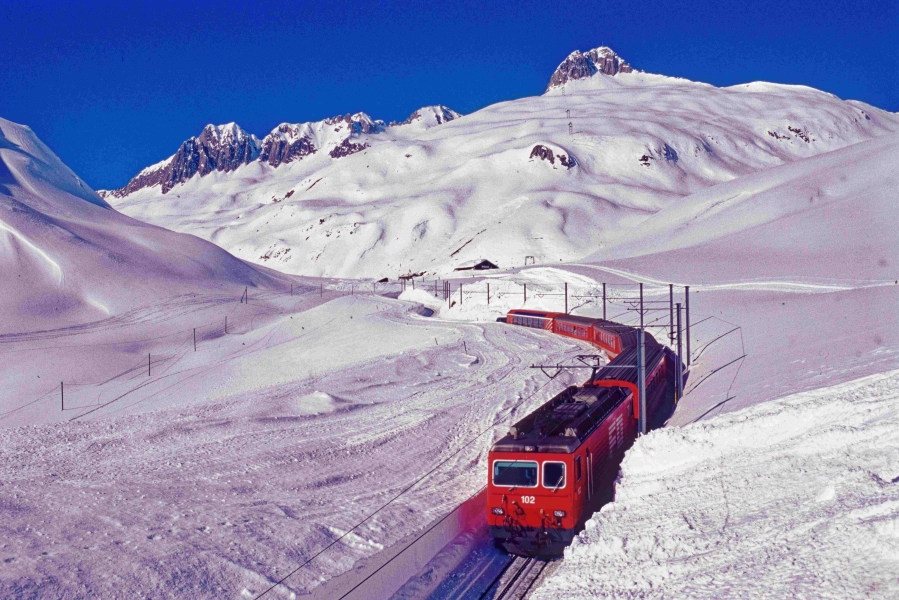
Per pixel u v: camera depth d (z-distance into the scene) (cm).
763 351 3462
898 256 6594
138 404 5512
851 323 3334
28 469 2083
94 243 14325
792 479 1277
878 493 1038
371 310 10081
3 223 13625
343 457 2334
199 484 1928
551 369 4309
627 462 1812
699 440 1717
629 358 2931
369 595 1351
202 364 7706
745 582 927
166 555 1395
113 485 1891
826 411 1553
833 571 862
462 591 1445
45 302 11812
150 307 11969
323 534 1586
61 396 6156
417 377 4216
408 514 1752
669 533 1245
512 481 1666
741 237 10200
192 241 16750
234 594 1294
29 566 1319
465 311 9656
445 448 2509
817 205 10881
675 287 7844
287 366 6450
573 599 1071
